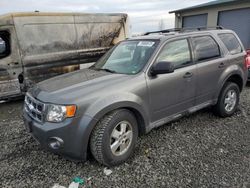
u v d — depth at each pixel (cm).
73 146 288
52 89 318
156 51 361
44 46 699
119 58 404
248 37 1316
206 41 433
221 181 282
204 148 361
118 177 298
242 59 485
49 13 703
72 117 282
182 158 335
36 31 680
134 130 336
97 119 293
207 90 428
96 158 308
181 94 386
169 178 292
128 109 326
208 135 403
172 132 416
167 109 373
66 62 753
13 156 353
